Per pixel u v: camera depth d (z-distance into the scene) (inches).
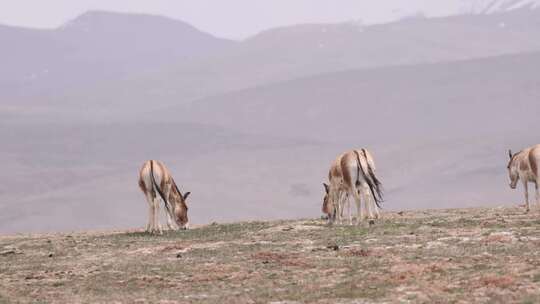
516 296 2527.1
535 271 2874.0
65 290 2989.7
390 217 5172.2
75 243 4429.1
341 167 4603.8
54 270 3469.5
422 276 2910.9
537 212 4830.2
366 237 3966.5
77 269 3459.6
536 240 3572.8
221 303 2640.3
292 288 2839.6
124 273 3294.8
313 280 2967.5
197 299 2733.8
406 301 2551.7
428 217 5007.4
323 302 2598.4
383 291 2696.9
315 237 4119.1
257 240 4128.9
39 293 2942.9
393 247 3607.3
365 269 3117.6
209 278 3097.9
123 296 2832.2
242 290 2861.7
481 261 3137.3
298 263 3304.6
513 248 3380.9
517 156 5255.9
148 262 3540.8
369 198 4552.2
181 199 5029.5
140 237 4554.6
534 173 4798.2
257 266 3307.1
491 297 2536.9
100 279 3184.1
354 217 5167.3
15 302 2770.7
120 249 4047.7
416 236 3909.9
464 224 4362.7
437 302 2513.5
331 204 4766.2
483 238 3722.9
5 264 3720.5
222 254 3663.9
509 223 4271.7
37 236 5300.2
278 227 4756.4
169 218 4859.7
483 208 5738.2
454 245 3570.4
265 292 2785.4
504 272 2886.3
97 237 4751.5
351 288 2773.1
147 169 4741.6
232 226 5068.9
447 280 2822.3
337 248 3634.4
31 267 3570.4
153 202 4766.2
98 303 2726.4
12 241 4884.4
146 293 2874.0
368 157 4667.8
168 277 3166.8
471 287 2689.5
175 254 3752.5
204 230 4862.2
